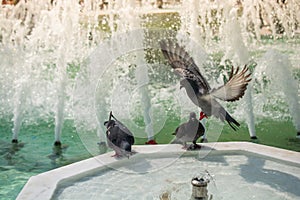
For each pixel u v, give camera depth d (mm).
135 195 3463
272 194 3506
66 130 5809
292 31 8852
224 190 3570
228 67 6570
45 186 3518
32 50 7258
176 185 3494
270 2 8625
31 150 5289
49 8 7215
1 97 6441
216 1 7234
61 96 5848
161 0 9305
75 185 3639
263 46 8445
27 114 6266
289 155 4207
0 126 6039
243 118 6188
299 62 7527
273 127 5992
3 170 4672
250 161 4176
